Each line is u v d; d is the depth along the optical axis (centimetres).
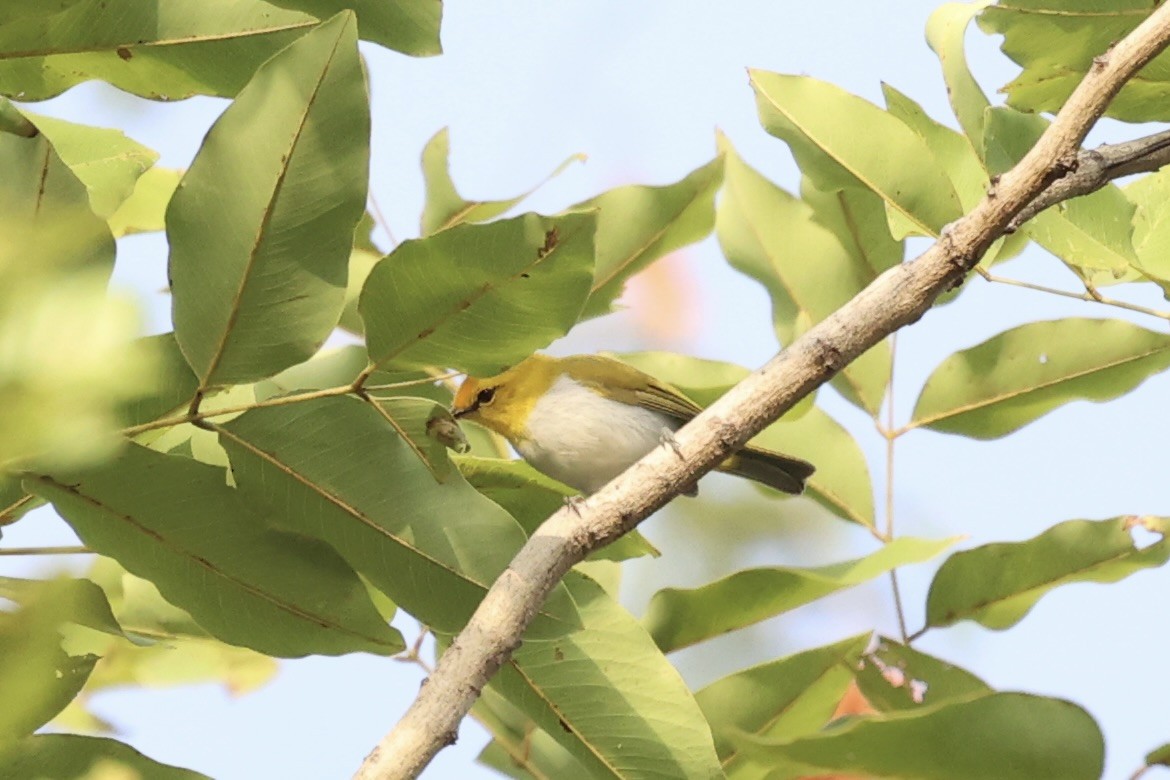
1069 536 650
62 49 552
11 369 178
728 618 646
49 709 427
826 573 575
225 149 446
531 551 504
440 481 515
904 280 536
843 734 412
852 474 757
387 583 521
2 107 427
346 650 532
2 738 205
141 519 489
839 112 676
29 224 199
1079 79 681
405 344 482
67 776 440
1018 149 674
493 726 670
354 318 727
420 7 558
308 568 519
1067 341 730
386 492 511
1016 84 683
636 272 759
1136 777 440
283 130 445
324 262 456
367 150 448
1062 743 416
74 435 181
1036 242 638
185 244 449
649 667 544
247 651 733
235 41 555
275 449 497
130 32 549
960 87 673
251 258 451
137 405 473
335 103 444
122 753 448
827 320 544
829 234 791
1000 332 737
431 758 447
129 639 441
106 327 183
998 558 655
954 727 415
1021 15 673
